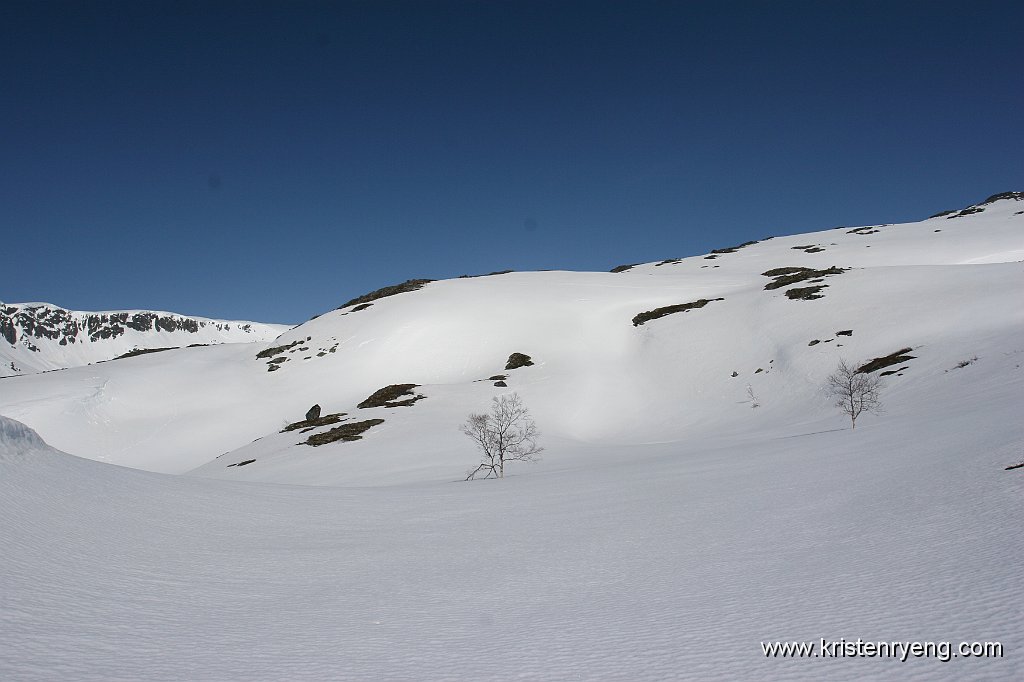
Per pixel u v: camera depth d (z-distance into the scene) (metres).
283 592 10.77
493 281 126.56
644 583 10.27
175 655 7.29
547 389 66.75
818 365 57.12
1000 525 10.53
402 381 84.50
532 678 6.33
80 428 76.88
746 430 47.38
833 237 160.88
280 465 48.91
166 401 85.94
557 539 14.75
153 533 13.92
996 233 127.56
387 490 27.25
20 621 7.94
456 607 9.62
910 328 57.34
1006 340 44.56
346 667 6.86
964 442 19.55
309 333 110.38
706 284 110.56
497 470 38.12
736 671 6.12
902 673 5.69
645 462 32.72
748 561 10.93
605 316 95.75
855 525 12.51
